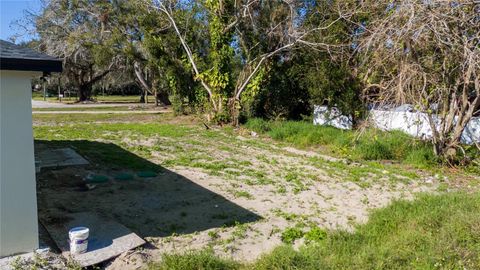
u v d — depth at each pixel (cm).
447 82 886
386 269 405
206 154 1053
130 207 609
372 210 618
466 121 933
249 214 602
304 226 560
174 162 927
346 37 1360
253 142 1278
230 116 1642
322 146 1206
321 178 839
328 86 1456
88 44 2652
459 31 794
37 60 385
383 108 948
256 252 475
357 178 838
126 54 2544
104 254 430
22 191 413
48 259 406
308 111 1725
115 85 4991
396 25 780
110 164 880
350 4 1266
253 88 1628
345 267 405
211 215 591
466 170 927
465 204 580
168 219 568
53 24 2872
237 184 765
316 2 1490
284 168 923
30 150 416
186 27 1830
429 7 758
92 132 1398
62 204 596
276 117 1636
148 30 1953
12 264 391
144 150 1057
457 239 454
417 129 1096
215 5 1603
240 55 1747
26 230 418
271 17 1574
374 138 1020
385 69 852
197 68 1814
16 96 403
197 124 1694
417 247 448
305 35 1414
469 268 399
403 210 583
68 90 5750
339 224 573
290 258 418
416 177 862
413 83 828
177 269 396
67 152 980
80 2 2633
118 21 2472
